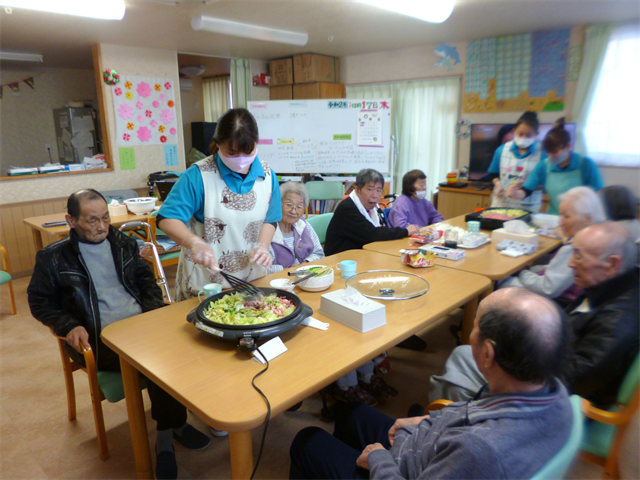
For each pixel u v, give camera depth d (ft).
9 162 20.52
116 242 6.11
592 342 4.26
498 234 8.48
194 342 4.49
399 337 4.57
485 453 2.45
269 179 5.88
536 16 12.32
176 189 5.34
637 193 13.29
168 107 17.04
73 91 21.90
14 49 16.05
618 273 4.35
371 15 12.26
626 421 3.84
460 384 5.05
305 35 14.82
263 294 5.06
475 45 15.78
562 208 6.56
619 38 12.87
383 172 16.25
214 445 6.19
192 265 5.71
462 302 5.53
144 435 4.98
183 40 14.84
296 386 3.64
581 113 13.88
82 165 15.40
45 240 14.44
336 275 6.52
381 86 18.85
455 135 17.17
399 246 8.12
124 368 4.70
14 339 9.57
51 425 6.61
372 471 3.25
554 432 2.59
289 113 16.02
